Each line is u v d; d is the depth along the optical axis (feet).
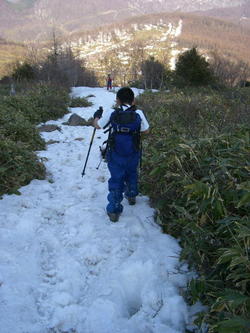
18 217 13.52
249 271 7.99
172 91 70.64
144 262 10.63
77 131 33.14
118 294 9.59
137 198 15.57
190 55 95.20
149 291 9.55
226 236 10.00
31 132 25.85
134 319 8.74
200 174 13.26
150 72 99.96
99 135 31.45
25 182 17.53
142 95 56.70
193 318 8.62
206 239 10.14
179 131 23.56
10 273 10.10
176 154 14.51
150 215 13.89
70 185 17.65
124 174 13.14
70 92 78.18
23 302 9.08
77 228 13.07
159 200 13.91
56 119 41.78
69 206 14.93
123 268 10.50
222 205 10.36
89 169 20.34
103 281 10.16
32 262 10.90
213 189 10.73
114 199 13.09
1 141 18.58
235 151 13.21
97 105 54.80
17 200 15.16
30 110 39.01
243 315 7.02
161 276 10.10
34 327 8.38
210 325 7.93
